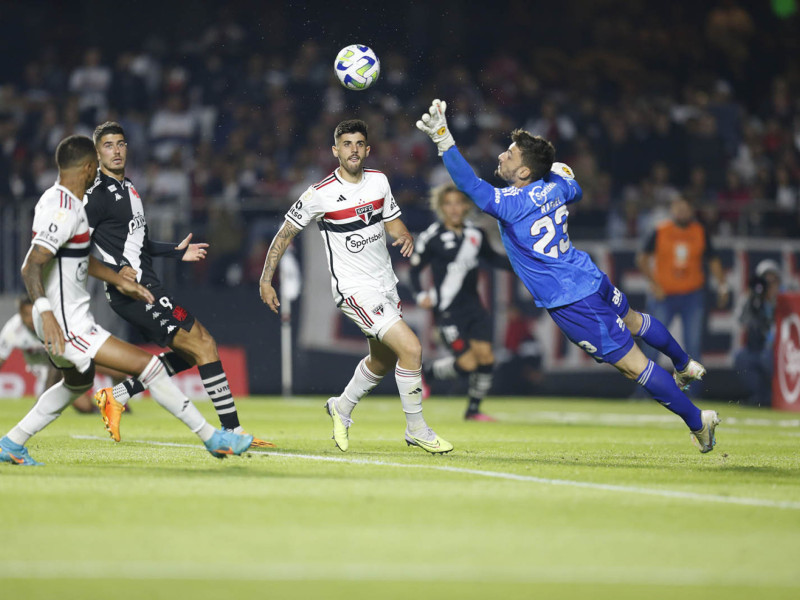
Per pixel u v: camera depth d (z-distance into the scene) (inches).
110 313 2151.8
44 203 836.6
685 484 838.5
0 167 2940.5
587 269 990.4
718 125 3206.2
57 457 993.5
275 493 750.5
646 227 2596.0
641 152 3043.8
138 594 473.4
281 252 1075.3
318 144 2994.6
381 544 583.5
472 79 3238.2
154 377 862.5
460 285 1704.0
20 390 2229.3
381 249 1077.1
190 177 2834.6
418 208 2514.8
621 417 1876.2
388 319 1053.8
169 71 3149.6
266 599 468.8
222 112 3048.7
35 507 681.0
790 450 1198.9
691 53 3476.9
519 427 1582.2
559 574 522.6
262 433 1366.9
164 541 582.6
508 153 999.6
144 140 3019.2
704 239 2310.5
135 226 1078.4
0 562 530.9
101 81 3142.2
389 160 2974.9
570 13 3469.5
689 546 591.2
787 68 3479.3
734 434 1494.8
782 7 3543.3
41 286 821.2
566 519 666.2
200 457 1000.9
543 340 2364.7
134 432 1362.0
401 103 3132.4
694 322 2311.8
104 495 732.0
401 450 1120.2
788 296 2117.4
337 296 1071.6
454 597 478.0
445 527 633.6
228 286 2273.6
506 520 659.4
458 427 1560.0
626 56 3457.2
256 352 2271.2
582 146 3016.7
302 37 3198.8
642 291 2348.7
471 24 3363.7
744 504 733.9
